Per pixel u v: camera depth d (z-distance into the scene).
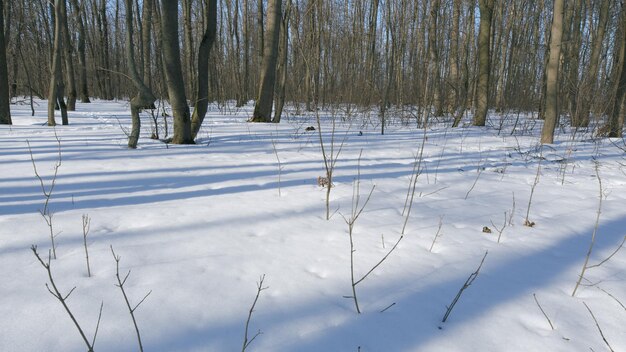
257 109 11.28
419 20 17.91
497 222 3.24
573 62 12.41
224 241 2.57
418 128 11.13
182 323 1.67
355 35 22.44
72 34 23.53
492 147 7.73
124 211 3.10
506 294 2.04
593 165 6.16
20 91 25.92
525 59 21.11
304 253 2.44
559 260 2.51
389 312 1.83
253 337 1.59
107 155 5.45
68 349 1.47
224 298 1.88
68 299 1.79
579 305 1.96
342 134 9.11
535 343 1.64
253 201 3.54
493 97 23.52
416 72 14.40
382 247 2.59
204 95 7.12
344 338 1.62
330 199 3.71
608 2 11.55
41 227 2.66
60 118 11.47
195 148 6.43
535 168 5.86
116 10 28.17
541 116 15.75
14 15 20.31
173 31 6.39
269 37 10.75
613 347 1.63
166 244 2.48
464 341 1.63
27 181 3.90
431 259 2.44
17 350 1.44
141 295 1.86
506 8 20.77
